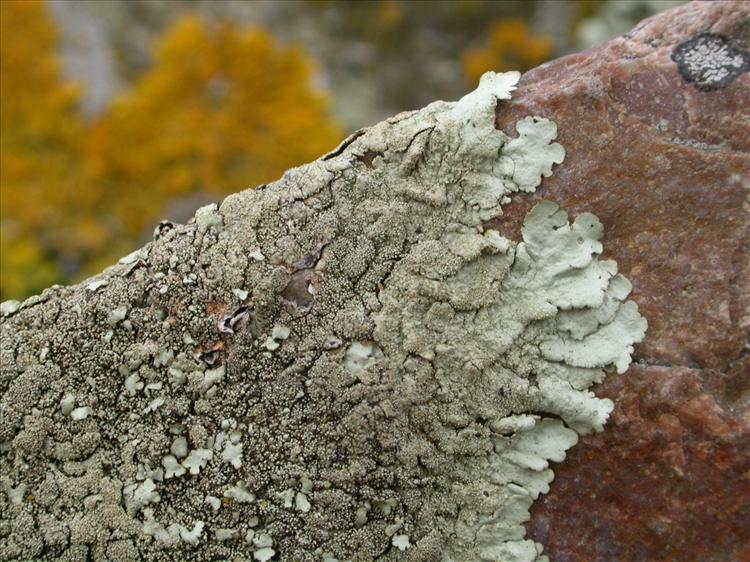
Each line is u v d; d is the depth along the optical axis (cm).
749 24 16
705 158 16
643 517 15
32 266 27
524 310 16
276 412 16
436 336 16
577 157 16
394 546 16
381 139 16
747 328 15
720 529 15
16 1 29
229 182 28
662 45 16
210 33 30
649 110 16
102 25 30
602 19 33
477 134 16
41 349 16
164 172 28
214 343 16
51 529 16
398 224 16
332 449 16
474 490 16
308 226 16
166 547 16
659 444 15
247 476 16
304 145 29
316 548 16
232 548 16
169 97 29
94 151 28
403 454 16
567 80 16
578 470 16
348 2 32
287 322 16
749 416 15
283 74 30
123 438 16
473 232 16
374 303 16
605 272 16
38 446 16
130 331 16
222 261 16
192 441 16
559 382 16
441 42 32
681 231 16
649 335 16
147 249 16
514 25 33
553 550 16
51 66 29
